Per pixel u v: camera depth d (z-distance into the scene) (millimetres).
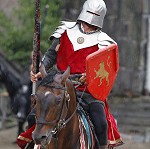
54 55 12969
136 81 37000
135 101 35094
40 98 10875
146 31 37125
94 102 12484
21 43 35875
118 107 34406
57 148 11727
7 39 35906
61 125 11258
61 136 11742
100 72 12375
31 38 35812
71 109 11766
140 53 37125
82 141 12016
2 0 41094
